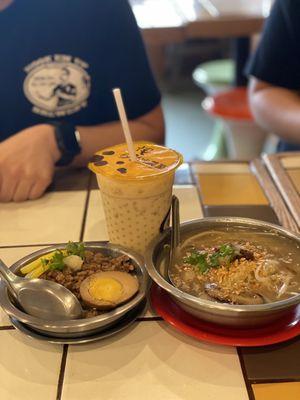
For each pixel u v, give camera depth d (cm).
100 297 29
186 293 28
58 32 59
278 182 48
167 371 27
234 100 117
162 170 32
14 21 57
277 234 34
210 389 26
